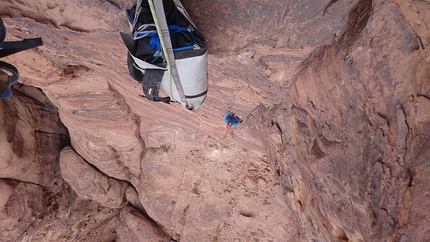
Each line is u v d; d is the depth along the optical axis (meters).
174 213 7.98
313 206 4.21
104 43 3.19
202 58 2.14
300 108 3.53
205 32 2.67
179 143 6.67
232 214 7.36
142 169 7.57
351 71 2.40
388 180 2.32
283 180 4.99
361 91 2.42
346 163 2.88
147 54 2.06
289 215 6.12
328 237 3.99
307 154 3.61
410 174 2.14
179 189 7.43
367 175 2.58
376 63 2.21
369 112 2.44
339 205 3.32
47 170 7.43
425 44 1.98
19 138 6.45
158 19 1.86
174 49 2.02
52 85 4.89
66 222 8.38
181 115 5.55
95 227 9.38
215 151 6.51
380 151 2.38
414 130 2.11
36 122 6.86
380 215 2.47
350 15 2.37
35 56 3.82
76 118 6.06
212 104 4.75
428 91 2.02
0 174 6.39
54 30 2.98
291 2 2.31
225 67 3.47
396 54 2.09
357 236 3.22
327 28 2.49
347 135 2.79
